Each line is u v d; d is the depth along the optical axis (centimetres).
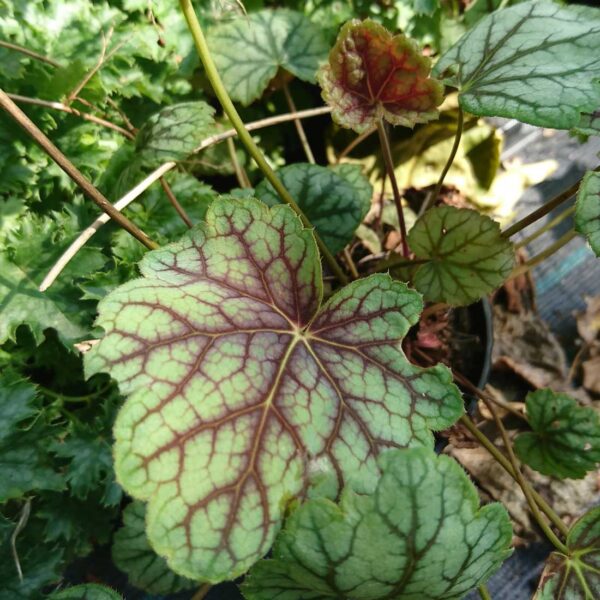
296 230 14
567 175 30
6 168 20
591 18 16
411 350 22
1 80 21
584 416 19
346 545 11
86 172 22
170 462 11
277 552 11
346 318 14
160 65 23
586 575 15
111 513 20
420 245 19
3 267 19
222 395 12
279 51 24
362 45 16
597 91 14
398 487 11
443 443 22
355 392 13
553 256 29
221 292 13
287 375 13
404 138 28
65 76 20
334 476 12
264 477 12
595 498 24
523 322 27
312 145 30
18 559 17
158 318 12
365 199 22
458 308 23
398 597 12
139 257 20
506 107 15
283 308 14
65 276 19
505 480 24
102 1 22
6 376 18
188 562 11
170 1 23
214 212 14
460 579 12
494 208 29
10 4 20
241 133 17
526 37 16
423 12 25
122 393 12
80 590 14
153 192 22
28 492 19
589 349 27
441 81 17
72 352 19
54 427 18
